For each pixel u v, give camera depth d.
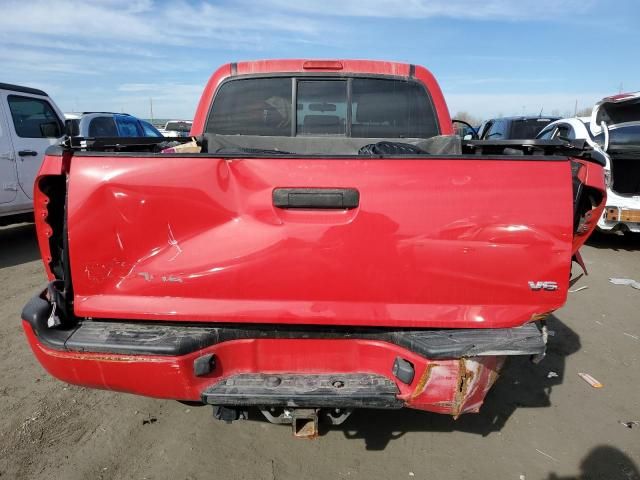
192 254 2.09
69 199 2.07
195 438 2.79
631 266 6.55
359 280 2.09
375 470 2.55
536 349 2.00
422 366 2.04
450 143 2.99
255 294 2.12
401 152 2.84
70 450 2.67
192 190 2.06
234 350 2.20
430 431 2.89
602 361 3.82
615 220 6.70
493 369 2.12
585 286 5.66
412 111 3.56
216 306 2.12
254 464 2.58
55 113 7.85
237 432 2.85
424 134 3.57
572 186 2.04
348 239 2.06
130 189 2.06
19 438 2.77
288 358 2.23
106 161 2.06
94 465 2.56
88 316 2.17
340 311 2.11
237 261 2.09
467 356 2.01
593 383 3.45
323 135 3.57
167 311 2.12
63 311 2.17
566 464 2.63
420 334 2.12
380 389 2.10
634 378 3.57
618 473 2.57
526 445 2.78
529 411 3.12
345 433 2.85
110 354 2.05
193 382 2.09
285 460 2.62
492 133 12.24
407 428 2.91
